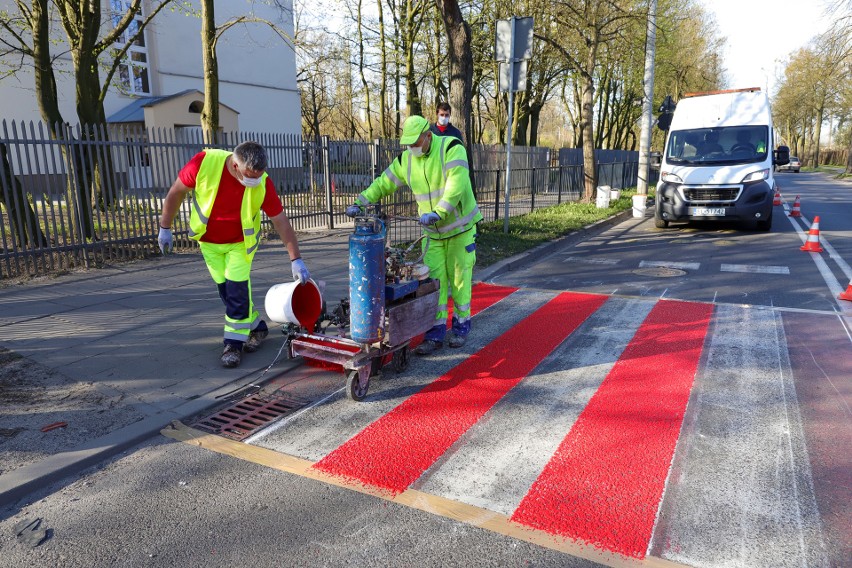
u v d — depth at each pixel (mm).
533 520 2824
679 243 11320
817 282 7707
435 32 20797
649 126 16578
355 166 12438
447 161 4551
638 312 6496
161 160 9297
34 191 7926
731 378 4570
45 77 9289
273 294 4473
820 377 4570
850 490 3055
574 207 16594
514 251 9953
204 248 4660
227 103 24281
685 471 3248
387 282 4410
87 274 7781
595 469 3279
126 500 3021
